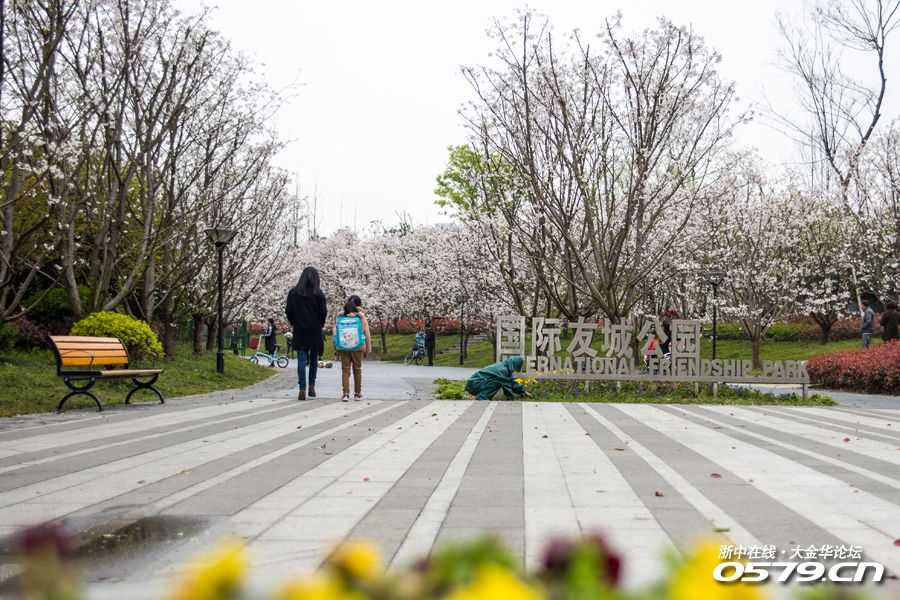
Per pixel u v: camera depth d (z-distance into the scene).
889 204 28.39
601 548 1.00
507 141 18.95
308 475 6.02
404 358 45.81
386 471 6.20
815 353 31.98
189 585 0.94
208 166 19.39
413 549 3.83
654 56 17.58
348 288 51.91
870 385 18.75
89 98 13.91
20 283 20.45
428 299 46.50
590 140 18.05
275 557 3.71
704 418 11.24
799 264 32.31
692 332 16.11
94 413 11.33
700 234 24.75
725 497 5.14
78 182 14.51
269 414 11.29
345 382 14.30
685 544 3.90
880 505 4.90
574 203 18.31
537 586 0.96
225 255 24.92
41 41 13.30
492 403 14.11
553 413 11.92
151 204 16.17
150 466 6.46
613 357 16.30
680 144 18.67
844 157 29.88
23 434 8.73
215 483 5.68
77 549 3.86
